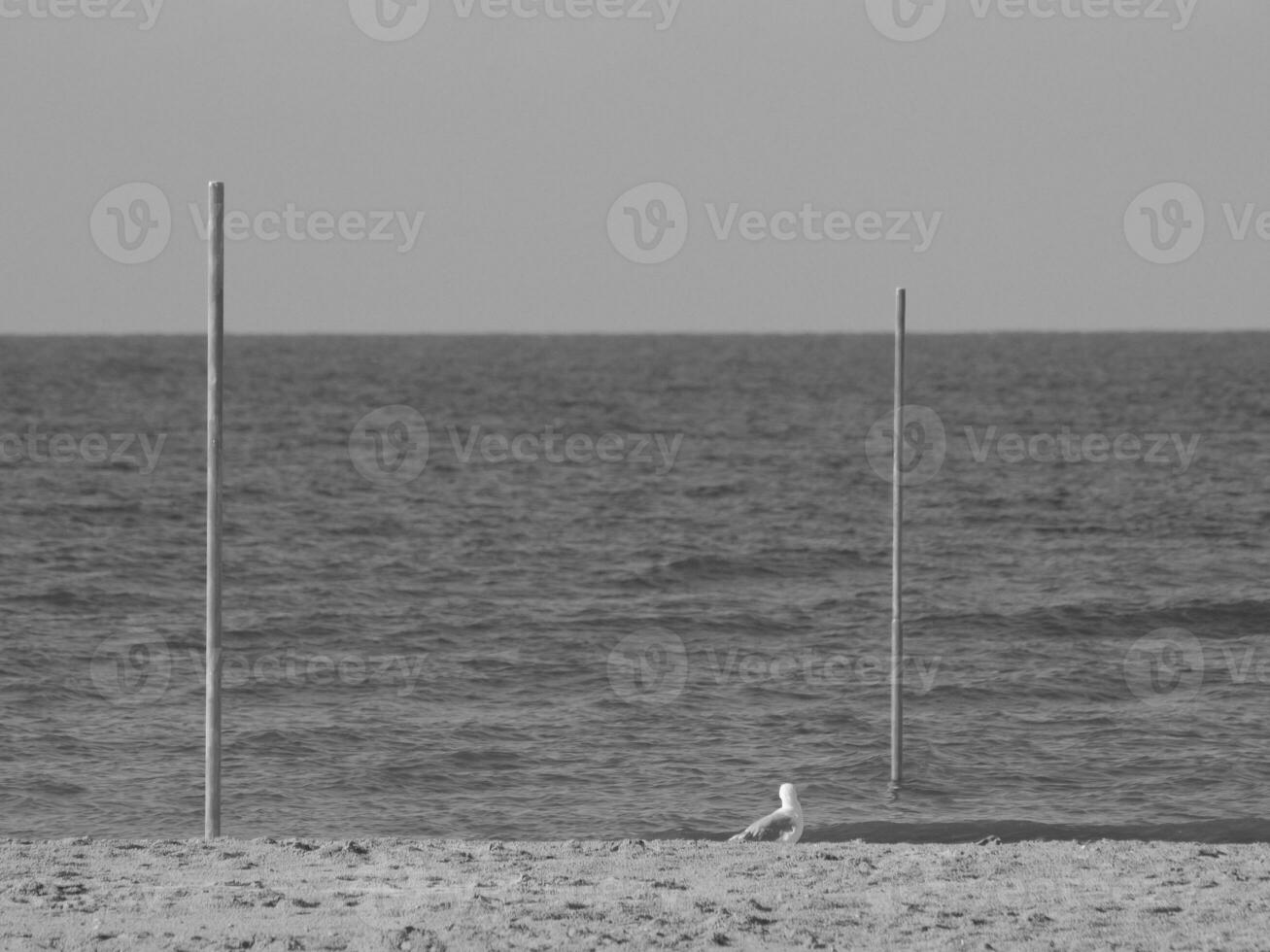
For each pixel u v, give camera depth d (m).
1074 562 157.75
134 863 47.00
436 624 123.50
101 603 131.38
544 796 73.69
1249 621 127.12
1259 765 79.62
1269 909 42.56
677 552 163.38
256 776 76.81
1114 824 67.12
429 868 46.69
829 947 39.09
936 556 162.38
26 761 79.19
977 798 73.50
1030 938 39.84
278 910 41.69
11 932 39.28
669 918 41.25
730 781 76.44
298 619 124.88
